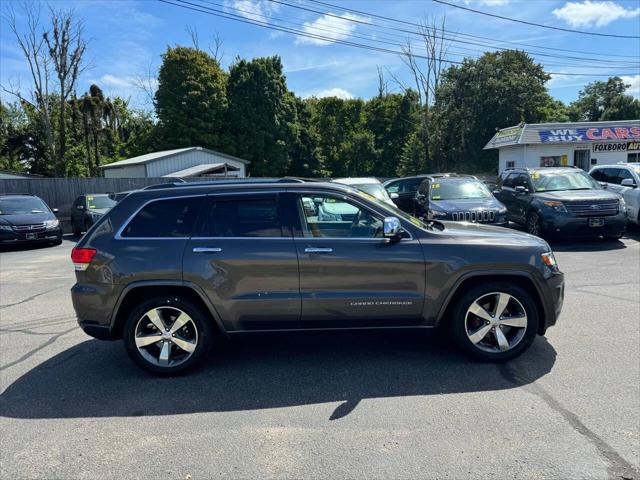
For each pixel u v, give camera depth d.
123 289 4.17
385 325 4.29
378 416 3.46
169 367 4.27
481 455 2.93
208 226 4.26
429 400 3.68
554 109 51.19
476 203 10.85
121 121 53.41
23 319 6.36
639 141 25.09
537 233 11.35
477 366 4.30
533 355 4.48
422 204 11.62
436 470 2.79
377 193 10.93
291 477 2.77
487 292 4.28
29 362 4.75
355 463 2.89
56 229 15.06
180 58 41.22
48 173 42.00
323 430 3.29
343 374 4.22
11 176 29.73
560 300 4.38
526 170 12.66
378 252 4.19
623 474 2.71
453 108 40.06
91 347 5.15
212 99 42.03
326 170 55.03
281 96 44.75
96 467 2.92
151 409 3.68
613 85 58.62
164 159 30.38
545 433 3.15
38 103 35.03
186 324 4.29
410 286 4.21
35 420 3.54
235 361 4.60
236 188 4.35
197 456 3.01
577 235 10.72
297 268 4.15
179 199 4.34
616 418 3.31
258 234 4.23
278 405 3.68
